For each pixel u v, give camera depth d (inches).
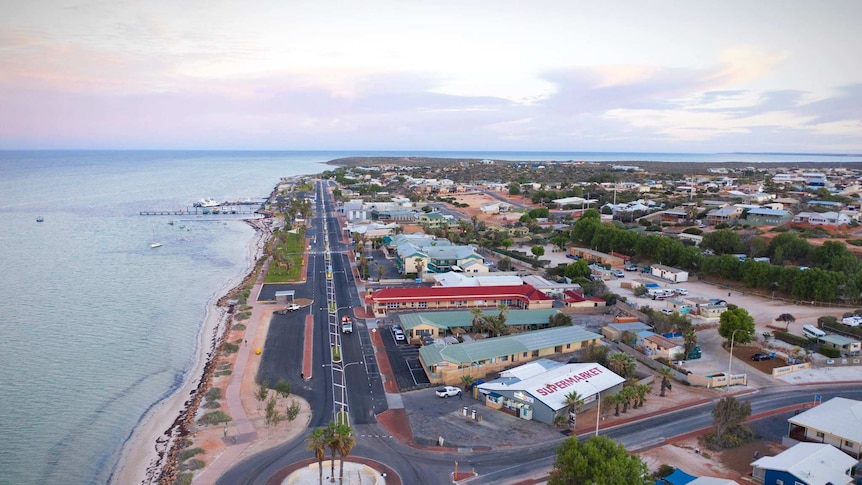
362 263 7564.0
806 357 4635.8
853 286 5994.1
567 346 4830.2
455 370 4205.2
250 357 4645.7
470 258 7672.2
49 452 3321.9
